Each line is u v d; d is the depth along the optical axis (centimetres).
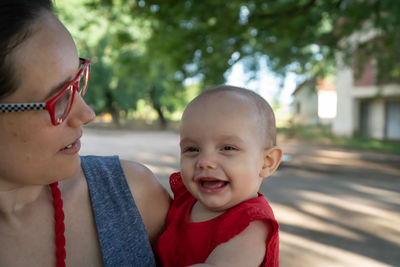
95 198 112
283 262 420
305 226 551
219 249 112
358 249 460
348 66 1181
